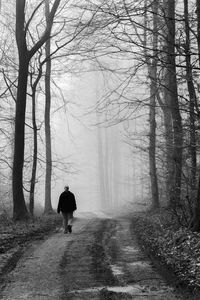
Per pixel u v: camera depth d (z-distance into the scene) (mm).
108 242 18406
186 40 12438
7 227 21719
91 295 10102
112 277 11930
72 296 10055
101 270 12805
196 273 11141
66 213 22125
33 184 28906
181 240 15070
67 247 16938
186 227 16922
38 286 11117
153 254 15352
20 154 25828
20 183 25719
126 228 24453
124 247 17000
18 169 25719
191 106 13859
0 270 12891
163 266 13242
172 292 10250
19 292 10562
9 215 28000
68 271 12742
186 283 10930
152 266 13281
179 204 18188
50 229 23797
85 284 11258
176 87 15781
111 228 24547
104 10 11125
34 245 17484
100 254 15422
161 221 21422
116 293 10156
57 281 11609
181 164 18297
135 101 13219
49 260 14344
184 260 12727
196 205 16125
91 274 12344
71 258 14680
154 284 11117
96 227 25203
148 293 10203
